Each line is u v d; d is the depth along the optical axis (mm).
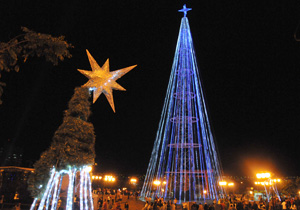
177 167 39688
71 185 10938
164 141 43125
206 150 40812
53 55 5797
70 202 10727
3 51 5246
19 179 24453
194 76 41625
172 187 41562
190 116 39094
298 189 42906
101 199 26797
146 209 25406
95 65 13445
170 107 42000
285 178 46188
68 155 10875
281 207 24891
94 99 13086
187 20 43781
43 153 11164
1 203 22062
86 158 11219
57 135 11188
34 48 5535
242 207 23844
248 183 60125
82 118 11930
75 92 12117
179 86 41000
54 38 5656
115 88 13539
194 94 40594
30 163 37438
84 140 11422
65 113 11750
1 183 23750
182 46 42344
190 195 37188
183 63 41562
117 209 26547
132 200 39375
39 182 10805
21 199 23812
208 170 40125
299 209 24797
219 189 41250
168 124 42969
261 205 27297
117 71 13578
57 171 10906
